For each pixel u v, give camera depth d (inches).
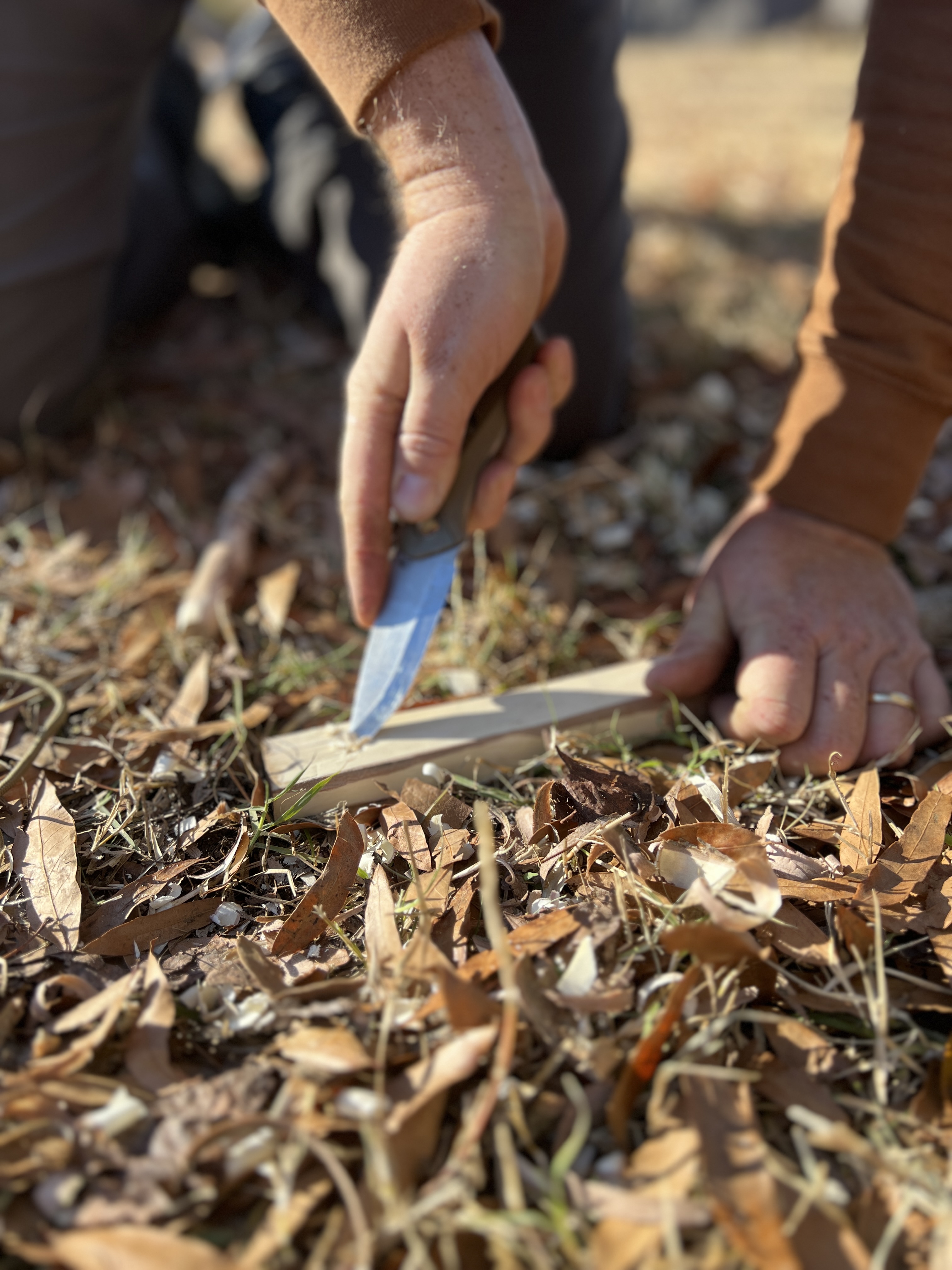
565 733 24.6
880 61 22.7
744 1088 17.5
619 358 36.6
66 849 21.7
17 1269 16.1
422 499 22.4
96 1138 17.0
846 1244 16.2
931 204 22.1
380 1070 17.3
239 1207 16.7
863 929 19.6
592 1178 16.9
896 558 31.5
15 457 36.2
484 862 17.5
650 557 33.2
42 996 19.1
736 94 107.0
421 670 27.5
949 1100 17.9
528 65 30.9
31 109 33.0
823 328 24.3
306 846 22.5
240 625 29.5
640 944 19.7
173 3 34.7
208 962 20.1
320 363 44.5
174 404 41.3
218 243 53.6
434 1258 16.1
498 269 21.8
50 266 34.8
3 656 27.5
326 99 43.1
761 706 22.8
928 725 23.7
